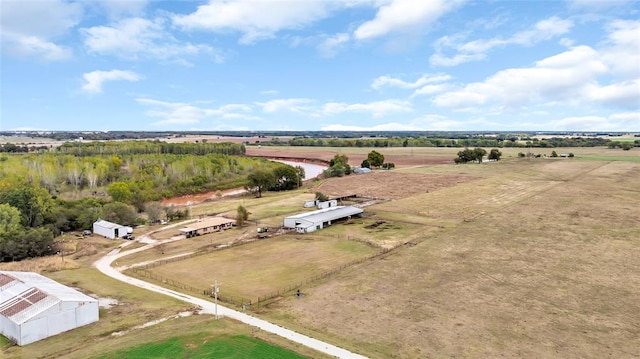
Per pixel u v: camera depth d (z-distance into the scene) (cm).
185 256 7194
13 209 8112
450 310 4750
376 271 6128
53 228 8850
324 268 6384
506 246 7175
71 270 6469
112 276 6194
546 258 6494
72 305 4378
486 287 5397
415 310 4766
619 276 5691
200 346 3941
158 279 6059
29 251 7206
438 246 7306
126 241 8362
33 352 3912
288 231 8869
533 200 11194
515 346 3944
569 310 4700
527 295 5125
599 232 7875
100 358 3747
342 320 4547
